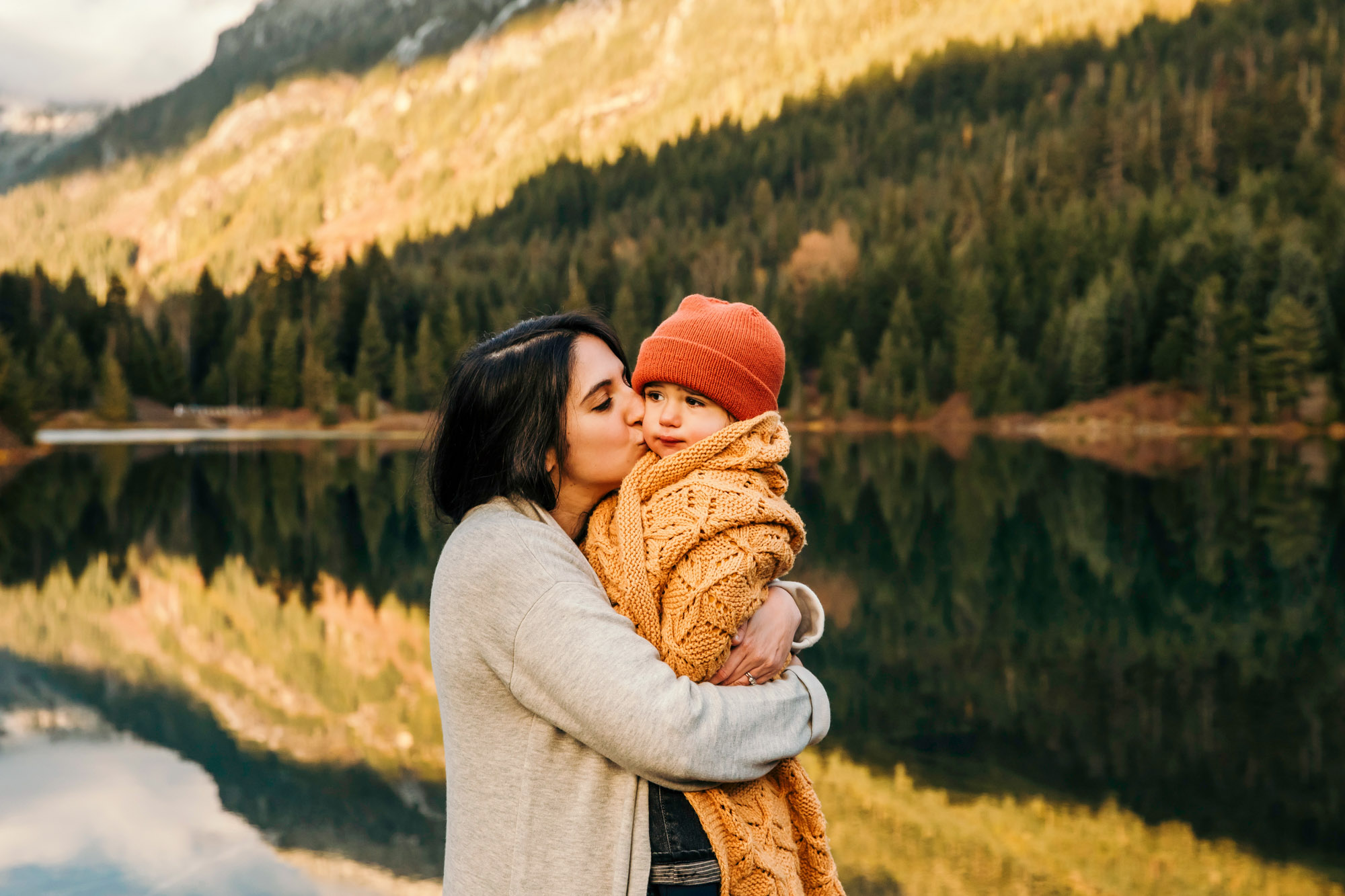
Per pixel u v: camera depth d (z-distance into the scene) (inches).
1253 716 233.6
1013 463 1069.1
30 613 332.2
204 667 263.4
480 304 2527.1
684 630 44.4
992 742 213.0
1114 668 275.7
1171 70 3161.9
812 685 49.8
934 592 376.5
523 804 43.1
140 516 617.9
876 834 161.2
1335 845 159.5
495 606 43.8
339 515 625.3
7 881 139.5
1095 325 1815.9
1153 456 1169.4
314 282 2647.6
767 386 51.1
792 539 49.3
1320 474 887.1
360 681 250.2
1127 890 141.3
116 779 181.8
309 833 157.3
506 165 5502.0
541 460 47.8
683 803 44.4
